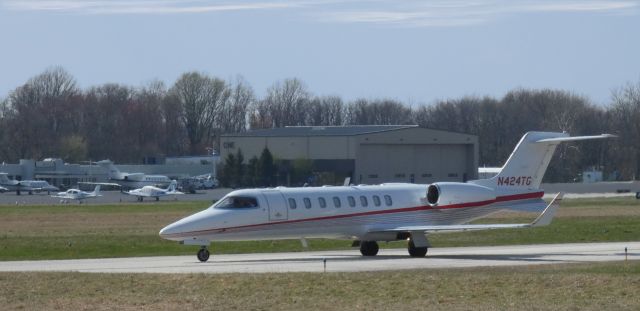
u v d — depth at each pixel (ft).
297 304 297.74
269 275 353.72
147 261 465.06
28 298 311.47
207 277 347.77
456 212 513.86
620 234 629.92
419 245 487.20
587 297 305.12
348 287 324.19
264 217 463.01
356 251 529.86
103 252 526.57
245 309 291.38
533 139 531.50
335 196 485.15
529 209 529.04
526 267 395.75
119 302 303.89
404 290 318.24
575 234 629.92
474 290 317.42
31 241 571.69
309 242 578.66
